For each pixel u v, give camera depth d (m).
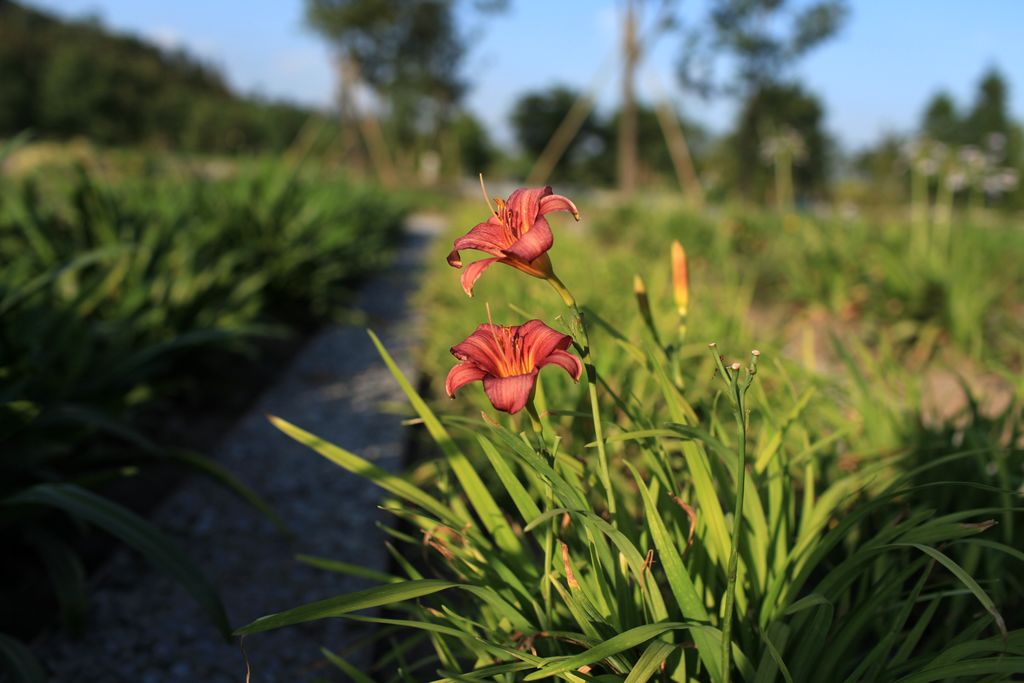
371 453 3.80
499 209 1.25
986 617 1.52
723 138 32.28
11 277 3.45
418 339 6.24
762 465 1.80
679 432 1.53
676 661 1.54
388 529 1.85
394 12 31.80
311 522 3.09
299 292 6.95
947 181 7.13
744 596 1.63
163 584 2.65
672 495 1.66
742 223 10.36
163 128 47.00
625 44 21.94
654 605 1.48
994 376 4.78
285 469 3.63
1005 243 7.76
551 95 49.84
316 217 7.60
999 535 2.15
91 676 2.17
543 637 1.63
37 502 2.17
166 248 4.80
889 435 2.60
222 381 4.86
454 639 1.89
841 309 6.63
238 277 6.02
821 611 1.52
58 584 2.34
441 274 6.89
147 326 4.12
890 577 1.67
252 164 8.93
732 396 1.32
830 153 30.94
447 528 1.79
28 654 1.89
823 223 8.80
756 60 25.91
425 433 4.04
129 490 3.37
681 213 11.45
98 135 45.69
